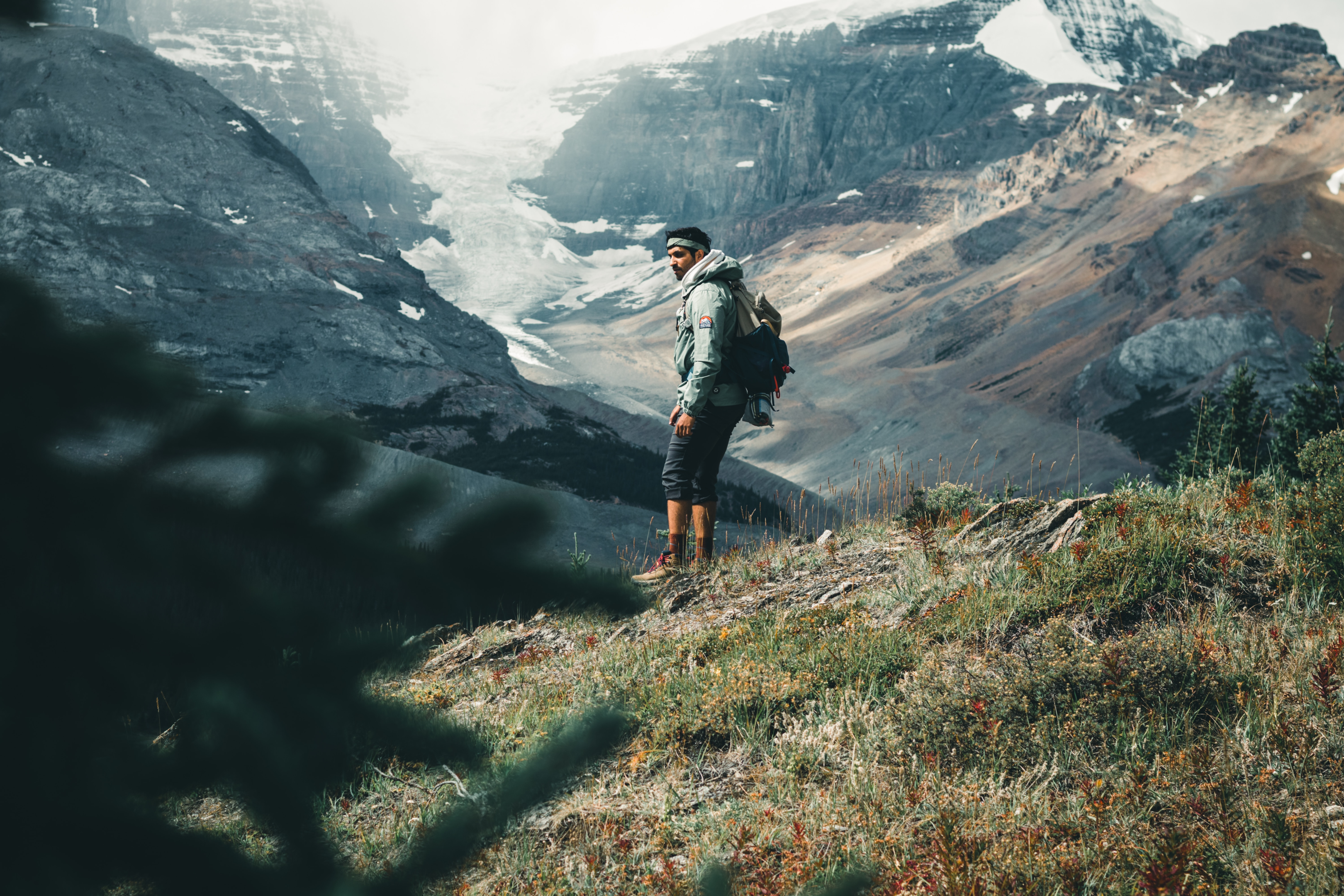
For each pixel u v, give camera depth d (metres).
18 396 0.72
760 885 3.02
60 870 0.81
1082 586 4.91
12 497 0.73
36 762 0.80
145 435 0.77
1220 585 4.81
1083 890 2.85
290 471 0.81
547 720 4.82
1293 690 3.80
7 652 0.75
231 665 0.81
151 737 0.85
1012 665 4.14
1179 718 3.69
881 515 7.96
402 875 1.01
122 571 0.77
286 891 0.89
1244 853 2.88
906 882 2.95
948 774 3.71
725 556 7.52
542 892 3.42
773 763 4.09
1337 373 20.77
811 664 4.77
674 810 3.91
